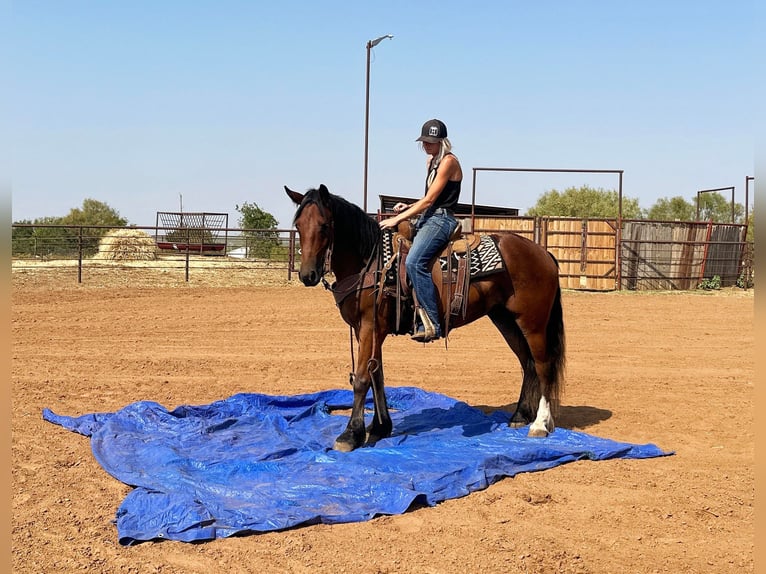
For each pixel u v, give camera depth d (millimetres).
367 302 6109
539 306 6430
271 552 4184
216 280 21891
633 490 5250
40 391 8266
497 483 5398
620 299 19984
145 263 24547
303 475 5367
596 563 4094
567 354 11438
